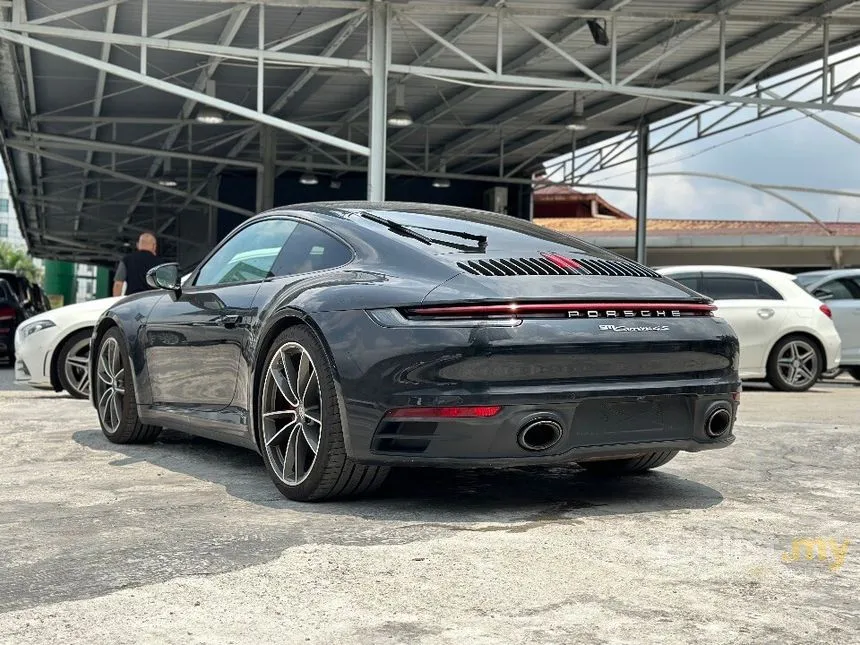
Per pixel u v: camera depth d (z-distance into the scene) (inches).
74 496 145.6
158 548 113.3
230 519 129.0
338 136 863.1
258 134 872.3
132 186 1139.3
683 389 135.9
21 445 202.7
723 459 187.0
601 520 130.0
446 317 126.5
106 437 212.2
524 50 629.6
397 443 128.3
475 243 145.5
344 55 616.7
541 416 126.3
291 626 86.4
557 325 128.1
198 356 172.4
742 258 1403.8
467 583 99.5
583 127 739.4
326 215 159.8
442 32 577.9
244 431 156.7
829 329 397.4
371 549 112.9
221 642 82.3
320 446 135.2
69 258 2068.2
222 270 177.6
